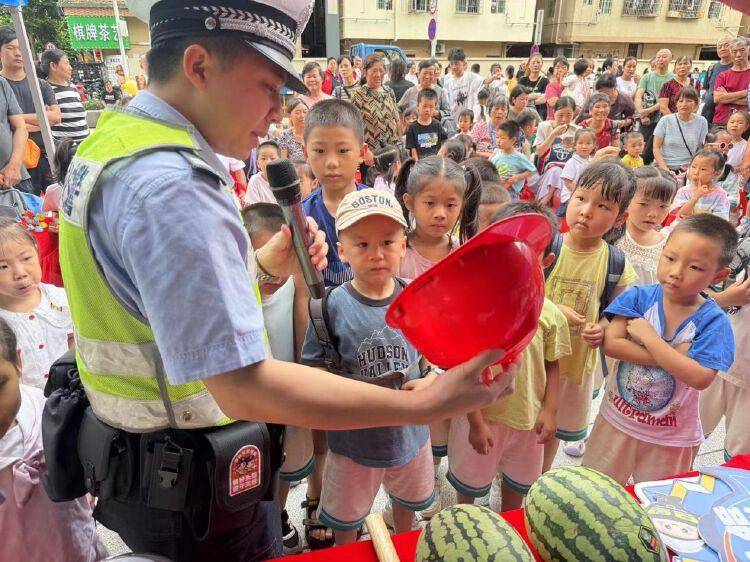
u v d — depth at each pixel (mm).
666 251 1863
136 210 842
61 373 1311
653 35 30453
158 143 897
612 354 2037
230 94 937
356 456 1838
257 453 1173
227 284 847
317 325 1783
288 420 894
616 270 2379
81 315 1053
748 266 2357
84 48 19234
